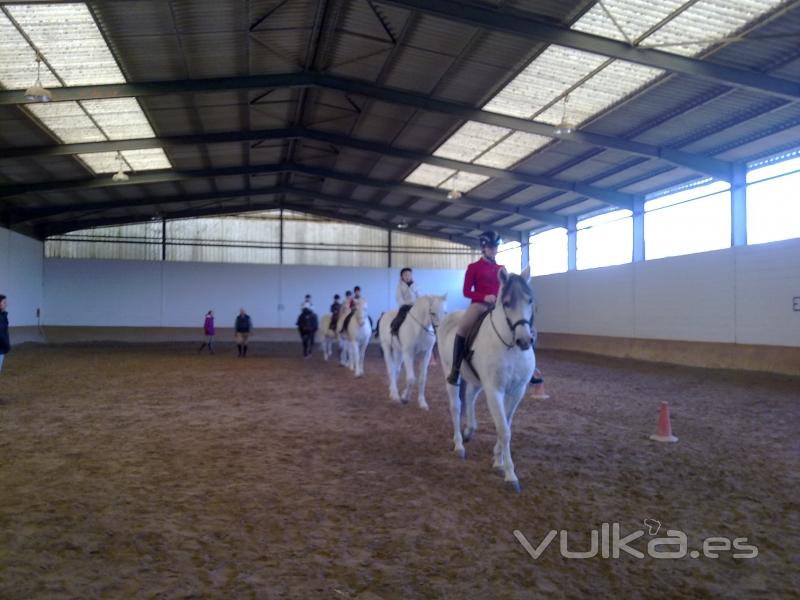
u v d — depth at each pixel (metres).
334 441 7.54
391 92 14.58
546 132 15.39
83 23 10.87
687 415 9.61
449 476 5.94
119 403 10.49
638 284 19.95
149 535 4.31
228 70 13.54
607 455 6.92
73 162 18.89
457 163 19.42
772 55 10.95
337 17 11.69
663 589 3.60
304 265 30.83
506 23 10.60
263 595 3.42
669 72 11.99
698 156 16.28
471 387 6.86
